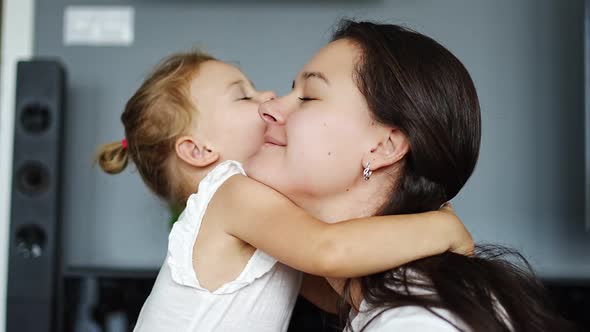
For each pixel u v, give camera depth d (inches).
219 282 39.4
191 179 54.2
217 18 98.0
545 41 96.7
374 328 30.5
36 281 83.9
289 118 37.3
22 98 85.7
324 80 37.1
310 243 33.9
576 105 96.3
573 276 93.9
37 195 84.9
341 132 36.2
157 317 40.0
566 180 96.0
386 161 36.3
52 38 98.1
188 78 54.9
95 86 98.0
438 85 35.5
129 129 56.5
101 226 97.3
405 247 33.2
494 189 96.5
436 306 30.0
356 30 38.6
